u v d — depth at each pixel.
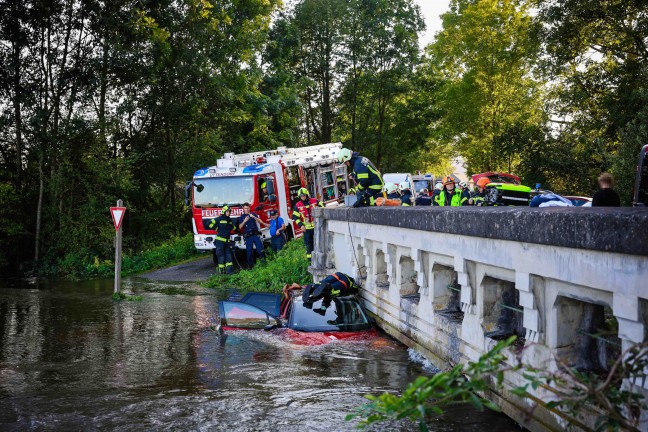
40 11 28.44
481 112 44.31
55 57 29.02
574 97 31.20
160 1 32.25
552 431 5.17
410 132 52.06
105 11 29.62
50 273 26.95
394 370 8.06
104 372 8.47
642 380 4.05
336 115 53.16
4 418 6.66
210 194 21.45
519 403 5.74
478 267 6.54
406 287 9.62
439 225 7.28
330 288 11.09
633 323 4.10
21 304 15.44
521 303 5.53
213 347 9.66
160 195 36.59
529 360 5.52
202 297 16.12
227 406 6.88
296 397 7.11
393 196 22.23
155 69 31.83
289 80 45.22
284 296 11.63
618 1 28.14
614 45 29.77
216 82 33.06
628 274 4.09
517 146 33.09
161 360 9.05
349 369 8.16
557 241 4.79
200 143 33.72
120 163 29.72
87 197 29.78
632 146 23.67
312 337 9.95
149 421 6.48
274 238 20.53
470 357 6.79
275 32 43.56
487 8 43.34
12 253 30.25
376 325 10.77
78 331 11.55
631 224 3.94
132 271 24.45
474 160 46.69
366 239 11.28
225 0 34.72
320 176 24.88
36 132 28.75
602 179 9.93
